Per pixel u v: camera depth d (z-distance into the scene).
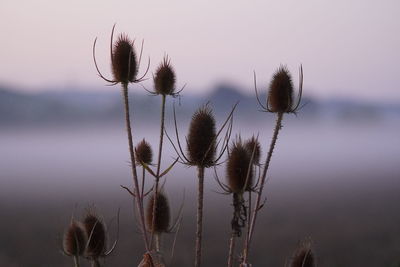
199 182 4.65
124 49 5.38
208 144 4.74
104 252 5.09
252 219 4.67
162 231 5.37
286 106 5.19
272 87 5.33
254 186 4.85
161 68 5.42
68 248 5.05
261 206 4.66
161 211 5.32
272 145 5.03
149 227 5.39
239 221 4.67
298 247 4.89
